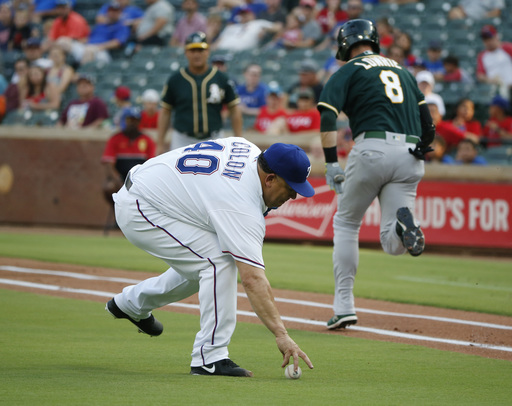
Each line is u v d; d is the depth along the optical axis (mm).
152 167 15789
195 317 23203
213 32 71938
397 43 56812
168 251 15516
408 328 22281
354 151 21453
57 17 81000
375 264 39844
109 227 53438
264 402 12867
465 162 48188
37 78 65750
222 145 15562
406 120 21391
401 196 21422
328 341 19984
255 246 14781
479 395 14047
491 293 30094
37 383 14031
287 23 68312
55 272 31984
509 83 57562
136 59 69062
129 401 12641
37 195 55969
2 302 24578
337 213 22234
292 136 50125
